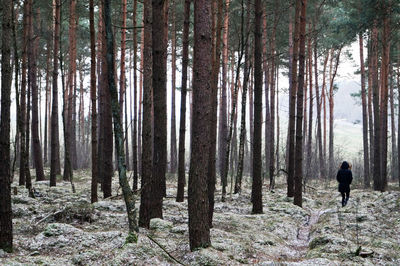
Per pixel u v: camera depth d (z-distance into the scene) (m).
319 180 32.19
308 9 26.77
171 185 22.22
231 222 11.42
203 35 7.47
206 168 7.62
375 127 21.53
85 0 23.84
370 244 8.89
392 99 37.53
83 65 40.28
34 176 23.47
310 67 28.58
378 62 28.44
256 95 13.34
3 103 7.04
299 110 15.39
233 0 22.89
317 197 20.77
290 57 27.36
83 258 6.91
